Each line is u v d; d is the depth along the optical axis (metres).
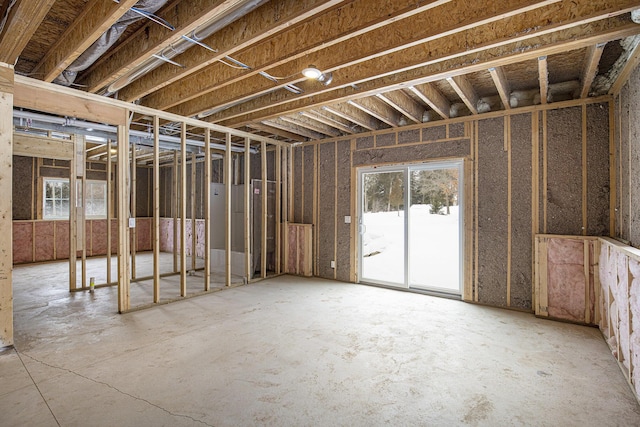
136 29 2.78
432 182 4.87
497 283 4.22
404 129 4.96
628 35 2.39
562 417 2.00
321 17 2.56
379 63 3.12
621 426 1.91
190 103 4.46
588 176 3.71
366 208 5.50
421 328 3.45
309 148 6.14
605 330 3.18
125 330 3.36
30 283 5.57
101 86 3.44
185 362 2.66
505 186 4.19
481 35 2.59
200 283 5.53
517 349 2.95
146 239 9.71
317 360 2.71
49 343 3.03
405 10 2.14
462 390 2.29
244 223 5.51
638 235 2.69
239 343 3.04
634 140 2.84
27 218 7.65
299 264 6.14
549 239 3.76
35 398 2.15
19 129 4.87
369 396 2.21
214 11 2.14
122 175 3.94
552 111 3.92
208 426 1.89
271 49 2.92
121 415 1.98
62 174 8.22
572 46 2.56
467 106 4.20
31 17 2.20
